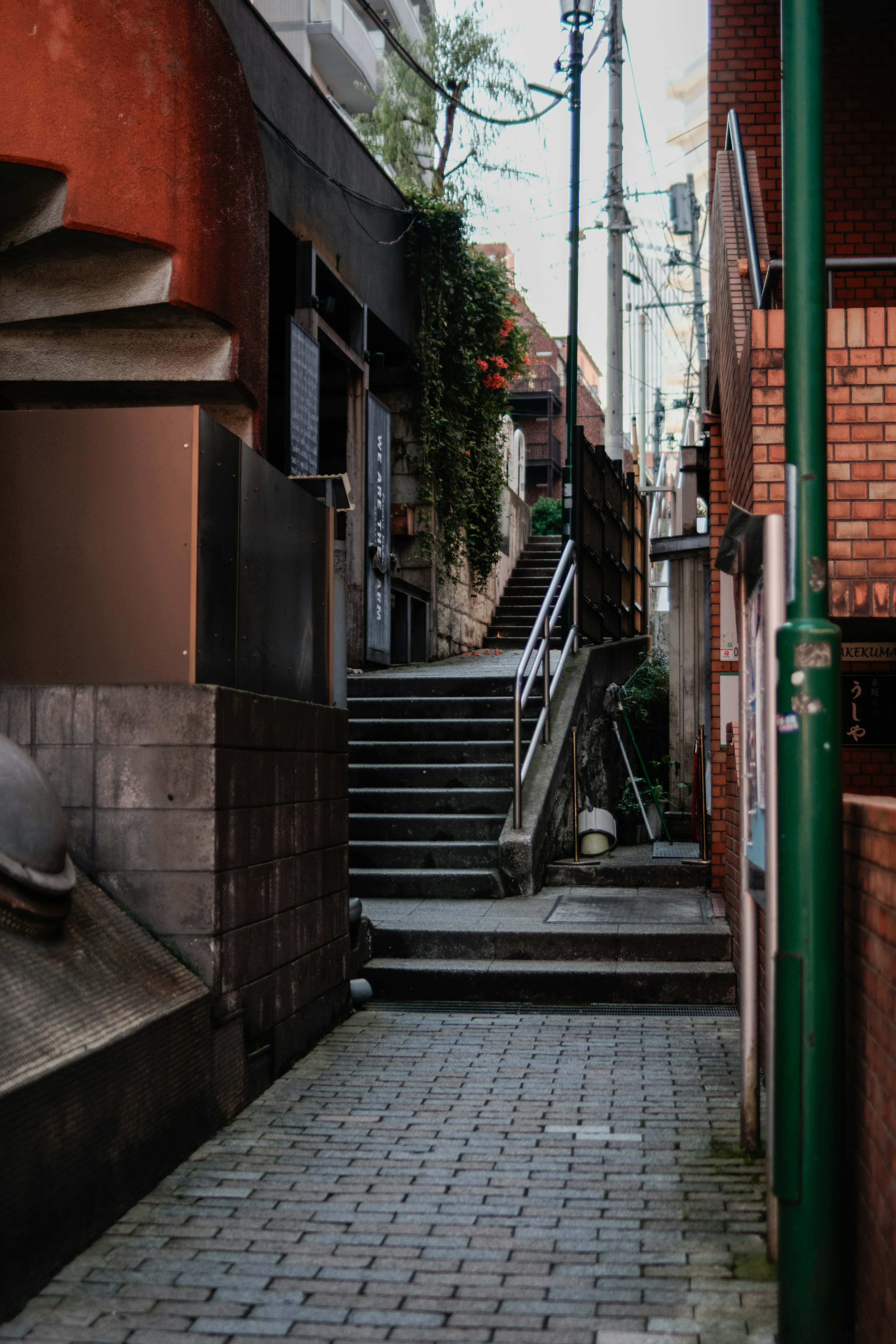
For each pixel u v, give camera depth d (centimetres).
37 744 432
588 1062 521
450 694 1053
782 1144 273
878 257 503
